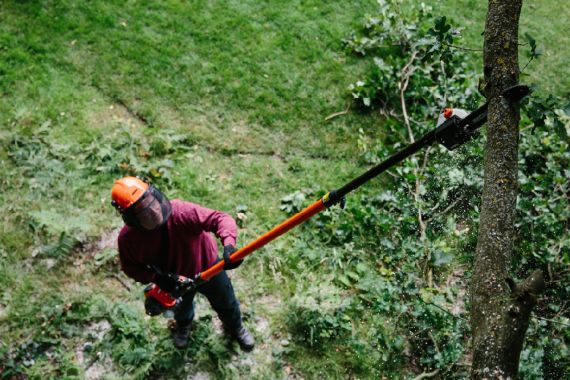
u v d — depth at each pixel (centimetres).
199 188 470
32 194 441
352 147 527
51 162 458
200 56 569
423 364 398
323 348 396
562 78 620
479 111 228
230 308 352
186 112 525
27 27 557
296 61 584
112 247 426
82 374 366
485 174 240
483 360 204
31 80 518
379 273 439
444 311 403
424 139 224
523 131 522
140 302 402
